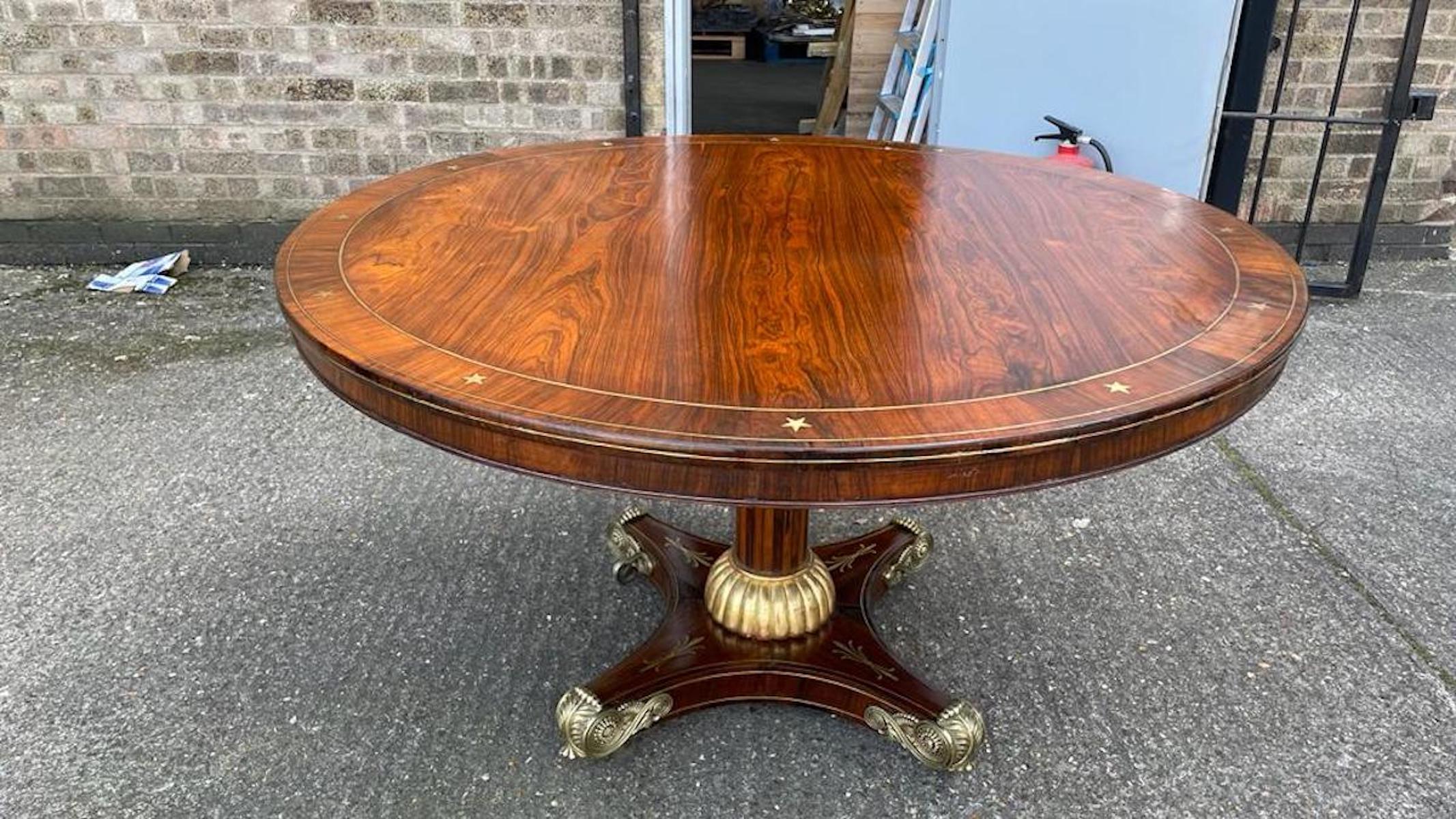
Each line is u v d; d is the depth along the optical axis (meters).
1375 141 4.04
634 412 1.14
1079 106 3.45
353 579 2.28
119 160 3.98
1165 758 1.83
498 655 2.06
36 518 2.46
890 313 1.43
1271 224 4.18
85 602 2.17
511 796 1.74
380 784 1.76
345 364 1.26
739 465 1.09
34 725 1.86
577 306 1.44
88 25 3.76
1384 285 4.01
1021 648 2.10
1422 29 3.43
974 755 1.77
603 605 2.21
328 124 3.96
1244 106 3.77
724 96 6.98
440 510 2.54
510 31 3.83
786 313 1.42
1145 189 2.07
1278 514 2.55
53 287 3.88
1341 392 3.17
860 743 1.86
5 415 2.93
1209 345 1.32
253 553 2.35
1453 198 4.16
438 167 2.14
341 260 1.59
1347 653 2.08
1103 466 1.17
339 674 2.00
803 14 8.65
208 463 2.71
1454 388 3.19
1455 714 1.92
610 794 1.75
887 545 2.25
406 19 3.80
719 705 1.92
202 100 3.90
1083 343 1.33
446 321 1.37
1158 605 2.23
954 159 2.32
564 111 3.96
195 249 4.11
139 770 1.77
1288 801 1.74
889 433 1.10
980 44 3.42
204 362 3.29
